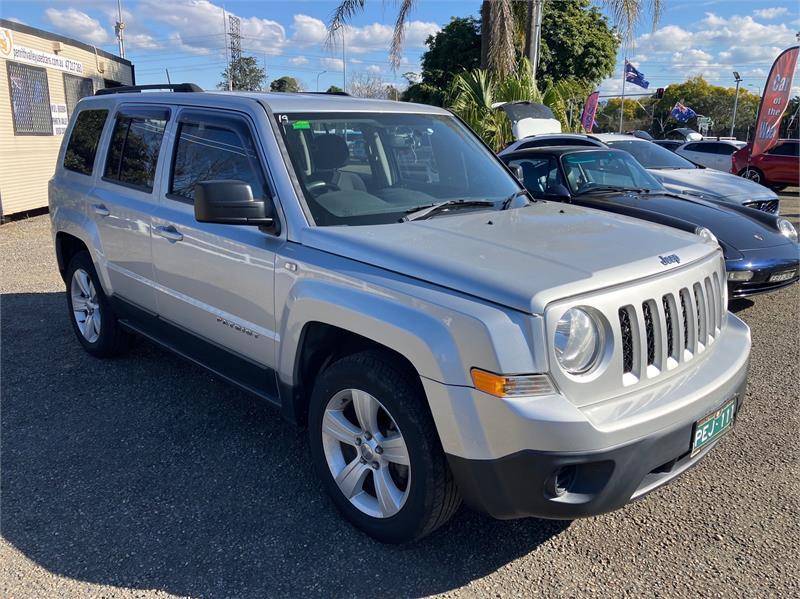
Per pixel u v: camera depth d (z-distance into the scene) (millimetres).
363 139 3660
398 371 2689
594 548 2910
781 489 3354
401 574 2746
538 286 2396
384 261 2736
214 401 4402
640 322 2555
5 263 8688
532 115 12820
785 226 6430
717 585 2666
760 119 14164
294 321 3027
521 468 2348
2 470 3543
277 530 3033
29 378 4777
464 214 3438
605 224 3311
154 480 3445
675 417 2516
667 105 73625
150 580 2707
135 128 4395
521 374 2312
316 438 3092
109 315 4848
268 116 3420
